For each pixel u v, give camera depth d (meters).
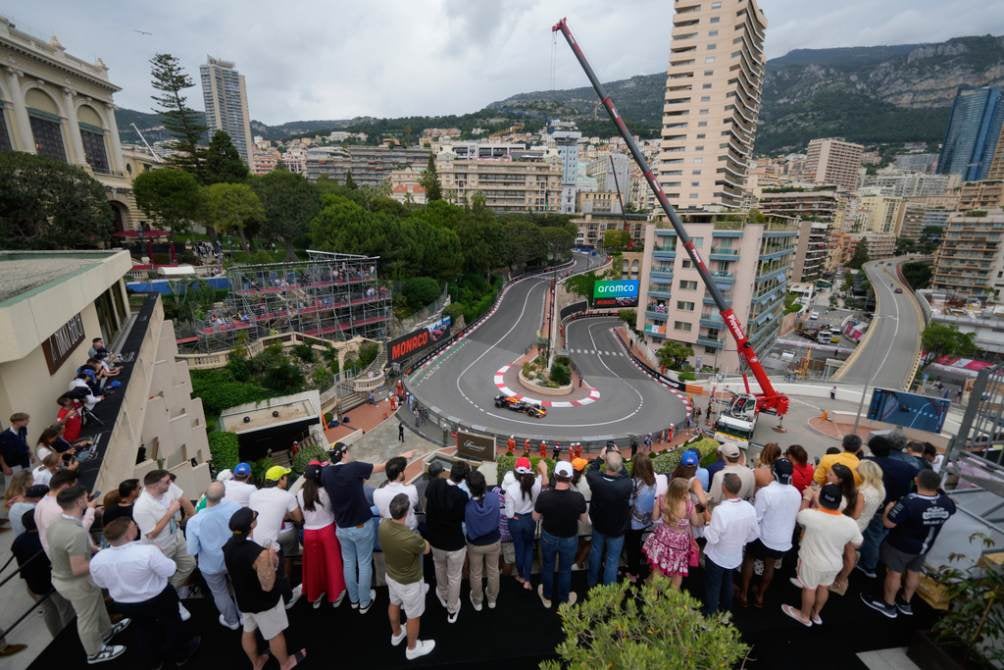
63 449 9.59
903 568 6.70
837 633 6.71
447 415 41.00
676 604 4.59
